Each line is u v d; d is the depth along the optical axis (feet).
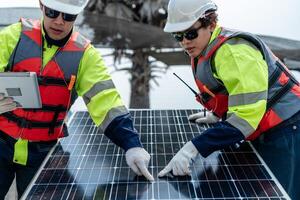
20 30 6.82
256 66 5.69
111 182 5.64
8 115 7.01
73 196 5.28
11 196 9.17
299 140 6.62
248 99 5.57
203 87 6.50
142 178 5.75
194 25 5.93
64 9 6.16
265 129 6.74
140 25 14.23
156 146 6.83
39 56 6.66
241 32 5.98
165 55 14.38
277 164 6.81
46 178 5.79
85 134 7.45
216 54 5.95
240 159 6.31
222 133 5.63
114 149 6.78
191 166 6.07
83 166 6.17
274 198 5.11
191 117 8.02
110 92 6.58
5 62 6.66
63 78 6.71
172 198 5.17
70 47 6.75
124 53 14.56
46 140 7.23
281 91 6.61
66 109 7.11
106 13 14.19
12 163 7.38
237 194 5.23
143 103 14.61
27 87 6.03
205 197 5.18
